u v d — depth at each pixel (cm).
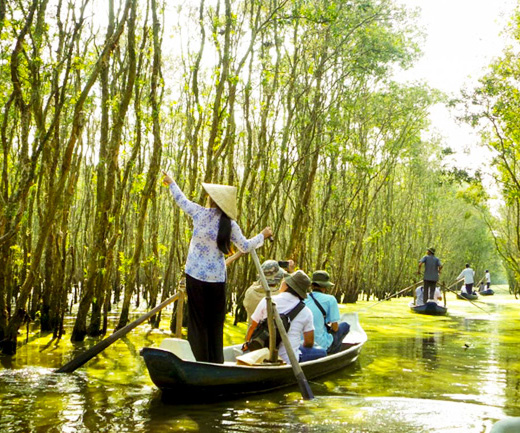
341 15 1424
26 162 779
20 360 778
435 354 939
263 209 1483
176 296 694
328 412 529
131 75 948
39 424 481
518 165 2158
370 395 624
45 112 850
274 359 653
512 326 1450
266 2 1416
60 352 848
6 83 1001
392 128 2234
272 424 486
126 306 1148
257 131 1709
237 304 1379
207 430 468
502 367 818
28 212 1027
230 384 589
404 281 3522
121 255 1155
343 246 2322
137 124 1040
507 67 1859
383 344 1066
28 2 805
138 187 1102
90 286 963
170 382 563
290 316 706
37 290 1220
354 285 2433
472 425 483
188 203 628
